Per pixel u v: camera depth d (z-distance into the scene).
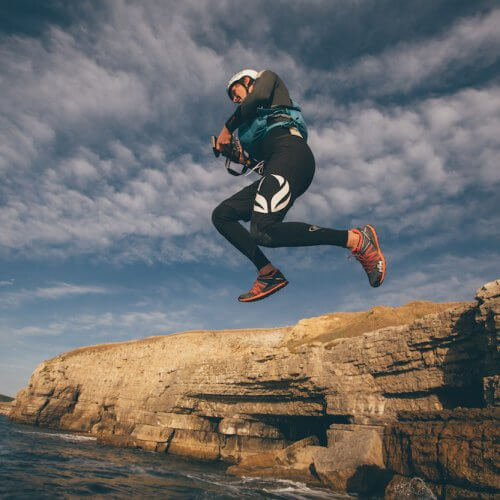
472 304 11.56
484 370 10.91
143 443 27.31
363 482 11.18
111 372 42.34
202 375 26.31
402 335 13.68
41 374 49.56
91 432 38.50
